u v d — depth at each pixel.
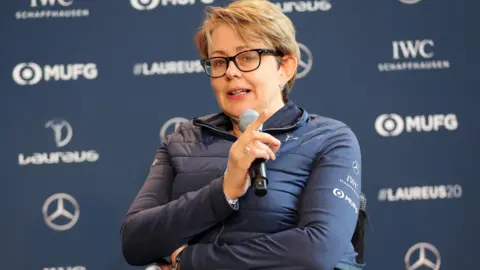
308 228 4.91
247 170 4.79
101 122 9.38
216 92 5.45
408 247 9.06
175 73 9.41
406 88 9.22
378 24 9.30
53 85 9.42
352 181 5.22
